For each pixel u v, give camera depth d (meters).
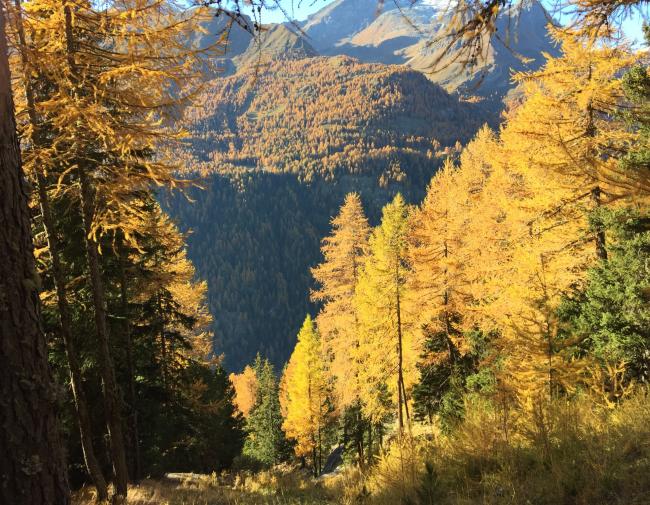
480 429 6.27
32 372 2.56
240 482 15.16
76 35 7.77
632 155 10.44
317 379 35.44
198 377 23.36
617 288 11.05
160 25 6.62
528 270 13.34
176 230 15.05
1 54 2.61
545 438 5.38
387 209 34.22
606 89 11.42
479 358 18.19
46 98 8.32
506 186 19.11
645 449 4.62
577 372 6.83
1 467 2.41
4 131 2.59
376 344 23.30
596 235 12.83
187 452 23.94
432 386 20.72
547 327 7.07
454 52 2.70
